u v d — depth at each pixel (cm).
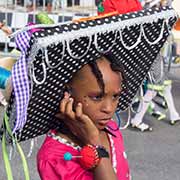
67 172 181
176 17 194
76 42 168
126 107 215
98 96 176
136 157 583
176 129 696
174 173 543
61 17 1017
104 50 176
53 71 171
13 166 530
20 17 1030
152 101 703
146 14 185
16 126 170
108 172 177
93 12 1034
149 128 679
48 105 180
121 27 177
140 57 197
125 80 186
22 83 165
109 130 203
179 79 972
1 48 980
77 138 186
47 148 188
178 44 1077
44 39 159
